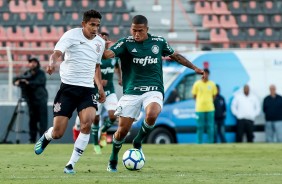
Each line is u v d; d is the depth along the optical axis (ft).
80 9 357.82
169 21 361.30
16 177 107.86
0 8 349.61
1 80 274.16
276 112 269.03
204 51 265.95
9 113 258.37
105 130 185.88
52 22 350.84
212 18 365.40
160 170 125.29
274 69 270.87
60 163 141.59
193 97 254.88
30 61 240.94
